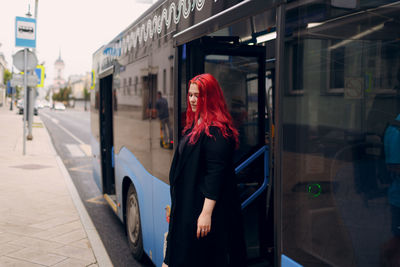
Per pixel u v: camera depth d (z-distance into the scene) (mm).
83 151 14570
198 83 2066
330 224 1520
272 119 3240
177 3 2908
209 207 2000
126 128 4508
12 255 4133
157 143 3346
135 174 4098
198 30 2510
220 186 1999
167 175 3084
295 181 1655
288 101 1679
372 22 1349
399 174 1343
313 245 1584
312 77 1553
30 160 11234
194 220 2066
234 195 2104
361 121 1401
